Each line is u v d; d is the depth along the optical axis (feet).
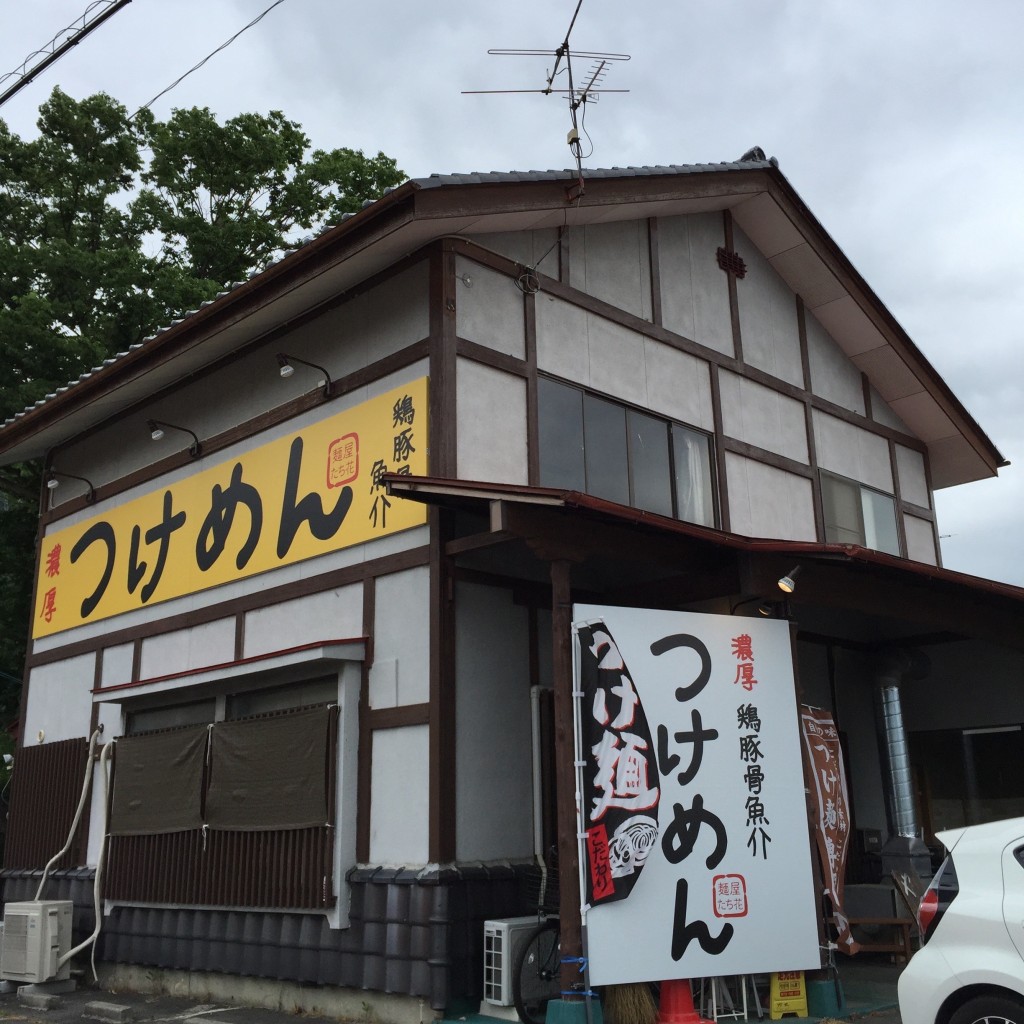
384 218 28.27
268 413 34.06
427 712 26.27
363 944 25.84
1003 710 37.86
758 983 24.72
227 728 30.94
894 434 45.68
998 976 16.98
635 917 22.27
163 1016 28.50
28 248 57.67
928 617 30.22
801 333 41.91
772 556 26.16
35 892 38.34
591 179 30.99
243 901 29.12
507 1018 23.63
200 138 63.72
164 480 38.32
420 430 28.37
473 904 25.08
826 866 26.04
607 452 32.27
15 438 44.83
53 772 39.45
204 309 33.63
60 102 61.87
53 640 42.47
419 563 27.53
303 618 31.01
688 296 36.94
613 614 23.72
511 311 30.45
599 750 22.59
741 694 24.80
